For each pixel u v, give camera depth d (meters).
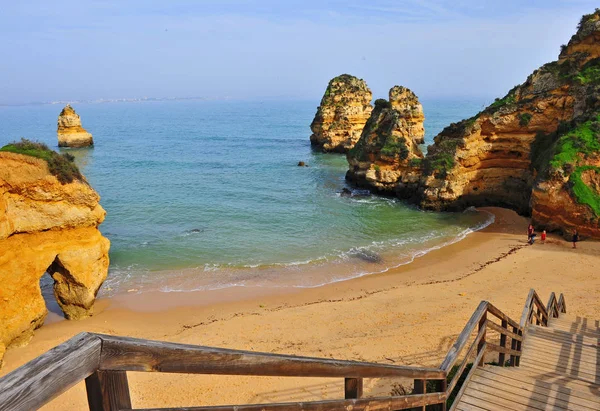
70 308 23.12
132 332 21.80
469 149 46.03
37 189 20.56
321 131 93.06
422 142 95.69
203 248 34.94
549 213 37.56
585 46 45.16
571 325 14.40
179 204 49.75
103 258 23.88
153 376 17.12
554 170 37.06
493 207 47.34
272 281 28.55
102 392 2.09
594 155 37.09
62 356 1.89
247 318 22.91
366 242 36.84
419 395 5.53
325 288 27.30
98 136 136.38
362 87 92.12
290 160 83.50
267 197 53.59
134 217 44.19
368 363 4.24
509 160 46.88
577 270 28.75
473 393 7.62
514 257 32.03
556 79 45.34
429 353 18.28
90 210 22.45
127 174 70.00
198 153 95.25
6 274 19.92
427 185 46.94
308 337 20.53
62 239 21.84
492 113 46.22
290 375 3.28
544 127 45.00
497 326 8.89
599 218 34.53
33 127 190.88
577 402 7.38
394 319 22.03
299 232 39.59
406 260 32.47
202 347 2.61
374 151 54.34
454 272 29.78
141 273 29.77
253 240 37.16
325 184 60.94
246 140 122.94
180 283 28.17
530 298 12.30
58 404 14.55
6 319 19.75
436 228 40.81
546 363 10.38
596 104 41.41
